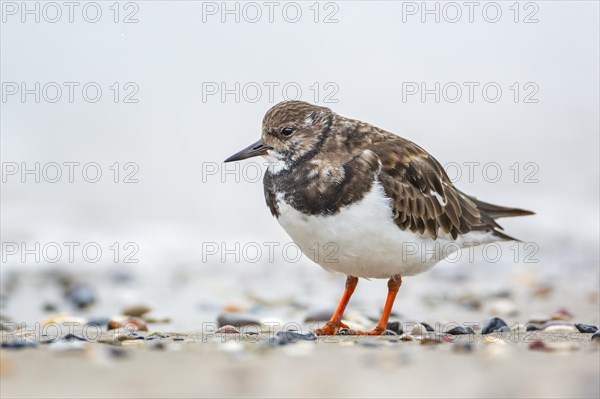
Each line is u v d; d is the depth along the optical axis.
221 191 17.80
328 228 8.74
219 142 19.44
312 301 12.01
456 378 6.39
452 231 9.58
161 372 6.55
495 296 12.16
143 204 17.27
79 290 11.98
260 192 17.81
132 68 21.03
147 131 19.50
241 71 21.66
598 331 8.27
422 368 6.73
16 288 12.62
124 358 7.04
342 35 22.83
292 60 22.09
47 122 19.47
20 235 15.55
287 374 6.53
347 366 6.82
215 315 10.95
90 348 7.46
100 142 19.05
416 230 9.10
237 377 6.42
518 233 16.81
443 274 13.93
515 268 14.30
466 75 22.72
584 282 13.16
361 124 9.29
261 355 7.25
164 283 13.20
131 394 5.85
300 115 9.07
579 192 18.88
